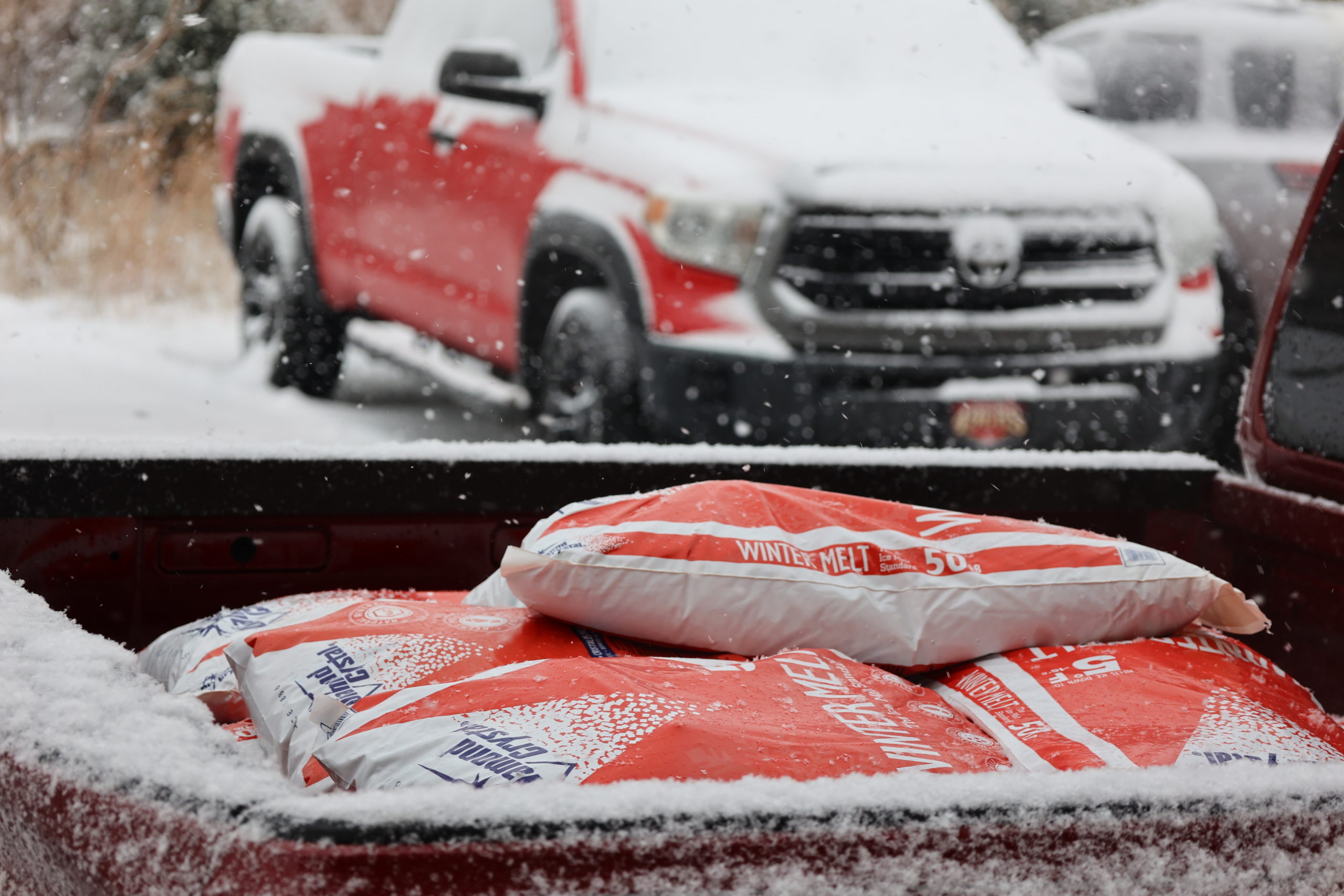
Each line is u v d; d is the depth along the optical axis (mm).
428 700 1365
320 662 1485
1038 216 4191
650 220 4176
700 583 1547
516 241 4738
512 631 1560
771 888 939
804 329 4035
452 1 5547
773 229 4039
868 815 958
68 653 1304
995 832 973
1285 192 5309
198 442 2062
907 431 4090
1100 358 4219
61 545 1974
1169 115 6020
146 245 8336
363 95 5719
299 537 2082
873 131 4387
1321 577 2129
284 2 10273
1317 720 1541
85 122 9078
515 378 4961
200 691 1666
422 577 2129
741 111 4531
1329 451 2119
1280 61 6094
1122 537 2328
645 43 4875
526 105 4797
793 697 1408
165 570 2027
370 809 906
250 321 6578
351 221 5738
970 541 1680
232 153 6461
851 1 5199
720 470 2176
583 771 1209
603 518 1625
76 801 1013
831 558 1613
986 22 5352
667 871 926
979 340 4117
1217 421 5074
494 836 903
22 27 9250
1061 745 1380
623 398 4277
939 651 1591
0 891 1272
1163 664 1571
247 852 895
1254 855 1023
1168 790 1014
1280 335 2211
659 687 1376
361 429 5875
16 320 7621
